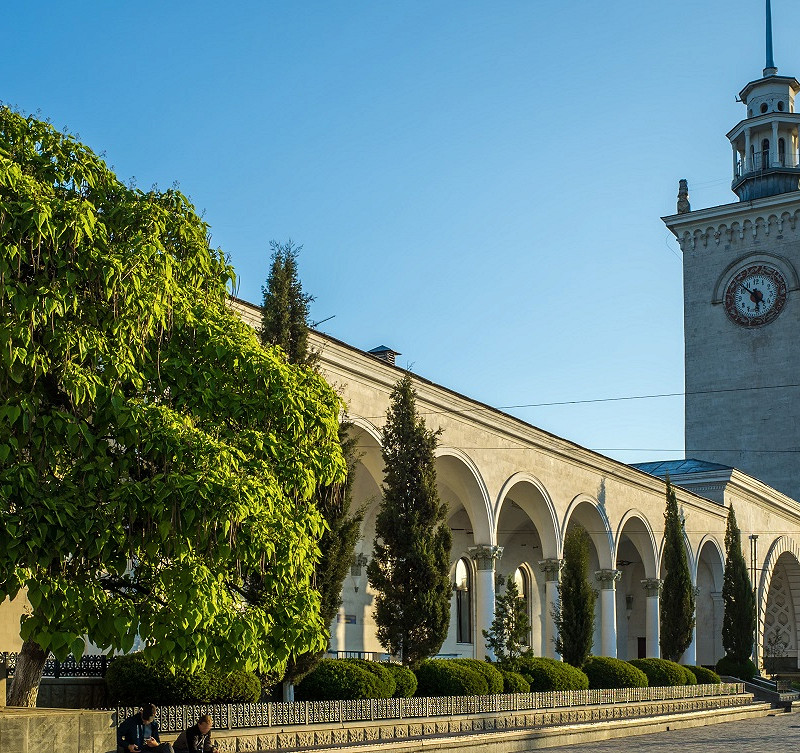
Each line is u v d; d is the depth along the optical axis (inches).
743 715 1389.0
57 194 486.9
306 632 531.2
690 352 2600.9
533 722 923.4
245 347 530.6
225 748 605.3
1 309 437.7
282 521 505.7
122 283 463.5
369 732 715.4
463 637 1537.9
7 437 439.2
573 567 1215.6
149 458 476.1
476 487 1214.3
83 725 479.2
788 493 2449.6
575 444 1453.0
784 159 2677.2
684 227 2642.7
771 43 2741.1
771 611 2682.1
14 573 441.7
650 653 1729.8
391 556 904.3
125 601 475.8
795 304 2471.7
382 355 1471.5
